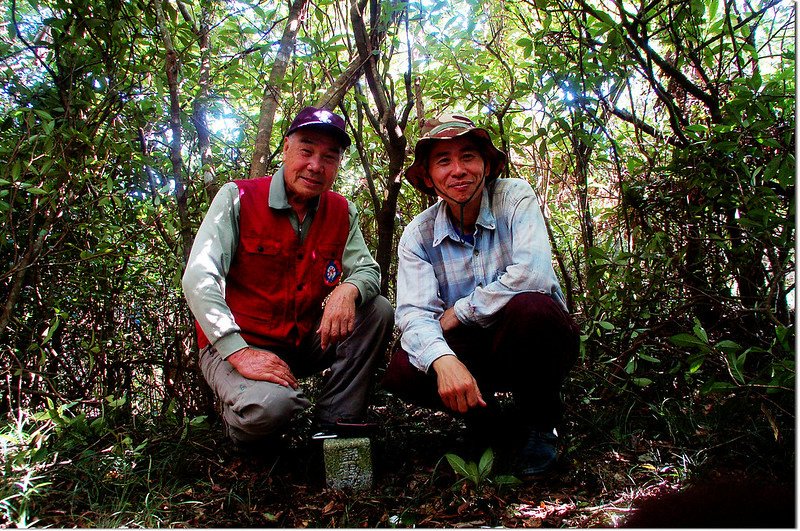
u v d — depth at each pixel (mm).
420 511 1827
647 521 908
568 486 1946
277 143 3193
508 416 2404
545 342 1968
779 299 2479
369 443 1997
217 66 2781
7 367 2621
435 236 2186
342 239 2293
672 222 2725
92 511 1827
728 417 2246
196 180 2684
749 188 2391
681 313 2570
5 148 2352
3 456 1990
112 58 2545
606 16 2461
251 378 1972
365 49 2652
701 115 2939
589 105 2703
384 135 2809
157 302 2889
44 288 2684
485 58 2945
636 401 2457
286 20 2900
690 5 2518
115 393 2779
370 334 2188
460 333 2145
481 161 2076
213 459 2188
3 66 2691
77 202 2576
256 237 2131
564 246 3314
